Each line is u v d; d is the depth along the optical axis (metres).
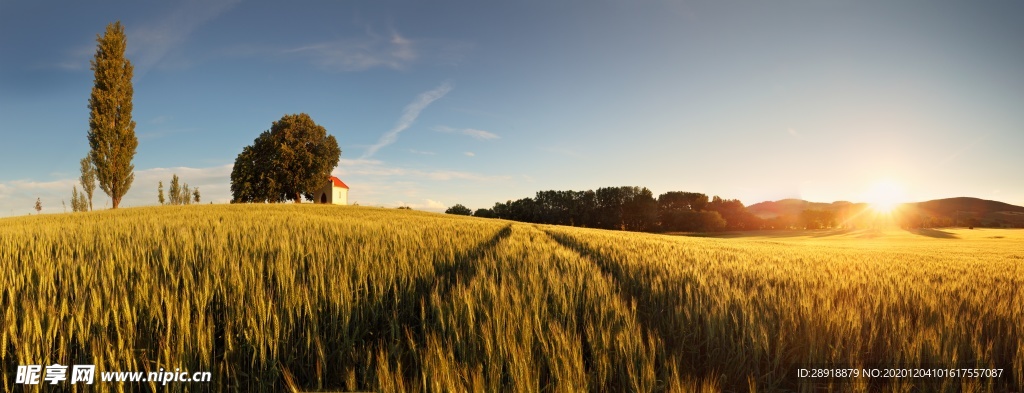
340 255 7.45
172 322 4.31
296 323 4.43
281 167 55.50
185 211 28.89
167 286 5.04
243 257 6.96
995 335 4.46
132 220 17.39
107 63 45.03
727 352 4.21
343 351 4.12
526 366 3.27
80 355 3.71
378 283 5.69
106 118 44.84
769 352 4.12
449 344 3.76
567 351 3.57
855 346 4.07
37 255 7.29
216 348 4.20
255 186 55.44
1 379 3.56
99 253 7.48
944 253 18.55
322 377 3.82
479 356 3.62
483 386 3.14
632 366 3.52
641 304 5.63
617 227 98.31
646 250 11.74
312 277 5.92
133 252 7.69
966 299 5.71
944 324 4.43
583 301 5.27
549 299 5.21
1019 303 5.31
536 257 8.44
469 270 7.07
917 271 8.98
